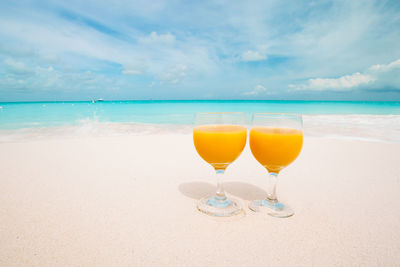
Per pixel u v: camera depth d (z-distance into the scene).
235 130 1.42
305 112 16.28
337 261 1.01
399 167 2.46
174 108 24.00
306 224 1.30
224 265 0.98
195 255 1.04
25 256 1.03
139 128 7.19
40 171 2.32
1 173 2.26
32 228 1.26
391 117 8.77
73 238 1.17
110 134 5.93
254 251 1.07
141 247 1.10
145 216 1.39
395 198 1.65
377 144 3.84
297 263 0.99
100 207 1.51
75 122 9.59
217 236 1.19
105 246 1.11
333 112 15.88
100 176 2.16
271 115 1.38
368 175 2.19
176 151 3.30
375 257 1.03
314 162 2.70
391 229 1.25
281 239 1.17
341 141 4.14
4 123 9.20
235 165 2.56
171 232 1.22
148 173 2.25
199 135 1.38
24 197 1.67
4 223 1.31
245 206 1.53
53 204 1.56
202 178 2.10
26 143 3.94
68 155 3.05
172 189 1.82
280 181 2.02
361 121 7.82
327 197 1.67
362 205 1.54
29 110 18.27
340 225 1.29
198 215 1.40
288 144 1.29
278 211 1.43
